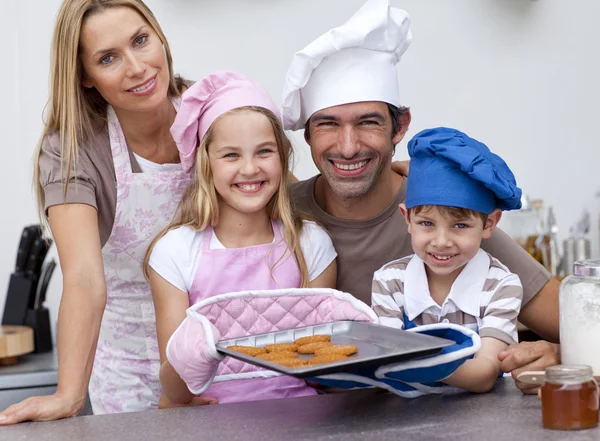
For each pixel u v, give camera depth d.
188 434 1.13
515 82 2.99
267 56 2.80
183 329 1.31
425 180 1.45
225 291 1.61
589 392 1.09
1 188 2.77
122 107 1.65
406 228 1.70
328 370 1.07
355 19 1.61
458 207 1.43
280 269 1.64
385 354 1.12
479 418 1.15
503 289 1.50
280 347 1.29
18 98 2.77
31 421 1.30
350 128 1.60
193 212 1.64
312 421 1.17
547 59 3.01
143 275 1.81
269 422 1.18
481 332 1.45
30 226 2.54
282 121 1.70
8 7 2.75
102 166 1.71
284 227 1.67
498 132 2.98
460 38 2.93
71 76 1.65
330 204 1.73
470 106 2.96
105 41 1.61
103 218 1.74
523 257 1.64
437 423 1.13
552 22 3.00
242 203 1.60
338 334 1.36
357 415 1.20
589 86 3.05
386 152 1.63
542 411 1.10
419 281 1.54
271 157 1.61
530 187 3.02
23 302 2.52
